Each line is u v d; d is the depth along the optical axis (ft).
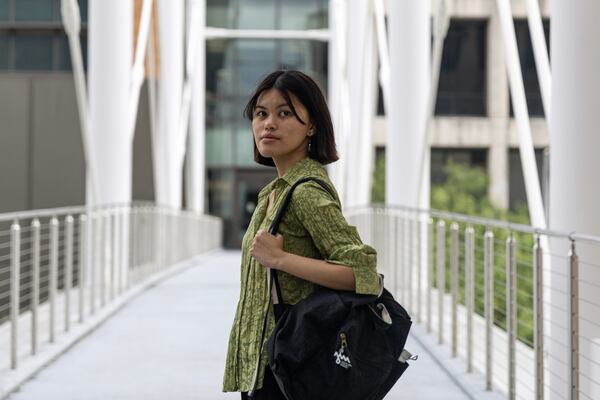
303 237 14.34
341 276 13.78
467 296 34.94
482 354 41.83
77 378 34.50
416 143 73.31
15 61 158.61
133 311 54.95
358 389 13.64
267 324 14.19
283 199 14.37
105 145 77.20
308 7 176.86
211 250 151.74
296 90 14.82
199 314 53.57
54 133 106.52
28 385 33.14
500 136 184.55
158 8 100.78
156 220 81.97
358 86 113.60
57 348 39.40
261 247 13.98
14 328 34.30
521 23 184.24
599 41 32.58
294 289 14.20
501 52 183.83
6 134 106.52
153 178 113.50
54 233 40.70
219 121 177.27
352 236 14.02
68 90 106.83
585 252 31.81
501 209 170.60
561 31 33.42
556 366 32.71
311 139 15.15
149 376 34.99
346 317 13.67
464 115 186.09
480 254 110.63
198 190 159.02
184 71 156.56
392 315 14.05
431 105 62.80
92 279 51.08
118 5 77.51
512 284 28.84
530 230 26.25
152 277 76.89
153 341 43.32
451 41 185.88
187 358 38.86
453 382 34.01
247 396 14.89
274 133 14.76
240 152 177.17
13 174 106.22
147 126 114.93
